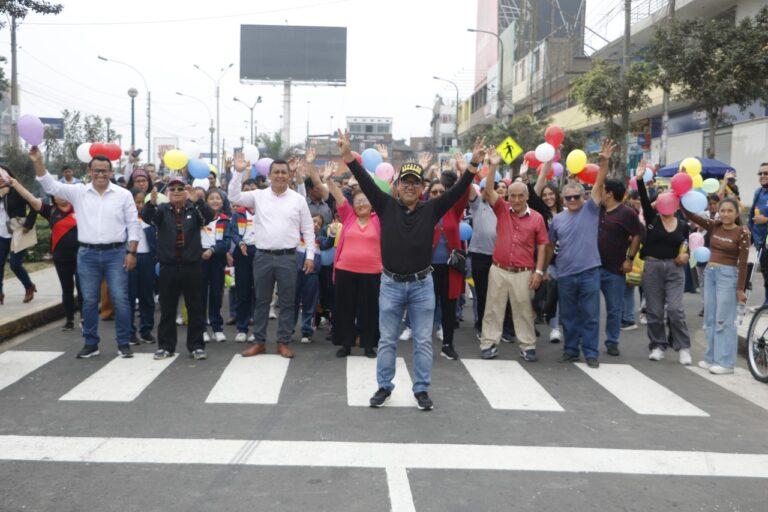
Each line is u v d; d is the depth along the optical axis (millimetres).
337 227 8914
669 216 8070
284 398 6289
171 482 4426
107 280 7617
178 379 6883
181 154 7988
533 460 4902
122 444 5078
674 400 6535
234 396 6316
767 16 18250
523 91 55094
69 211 8898
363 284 7895
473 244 8961
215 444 5094
